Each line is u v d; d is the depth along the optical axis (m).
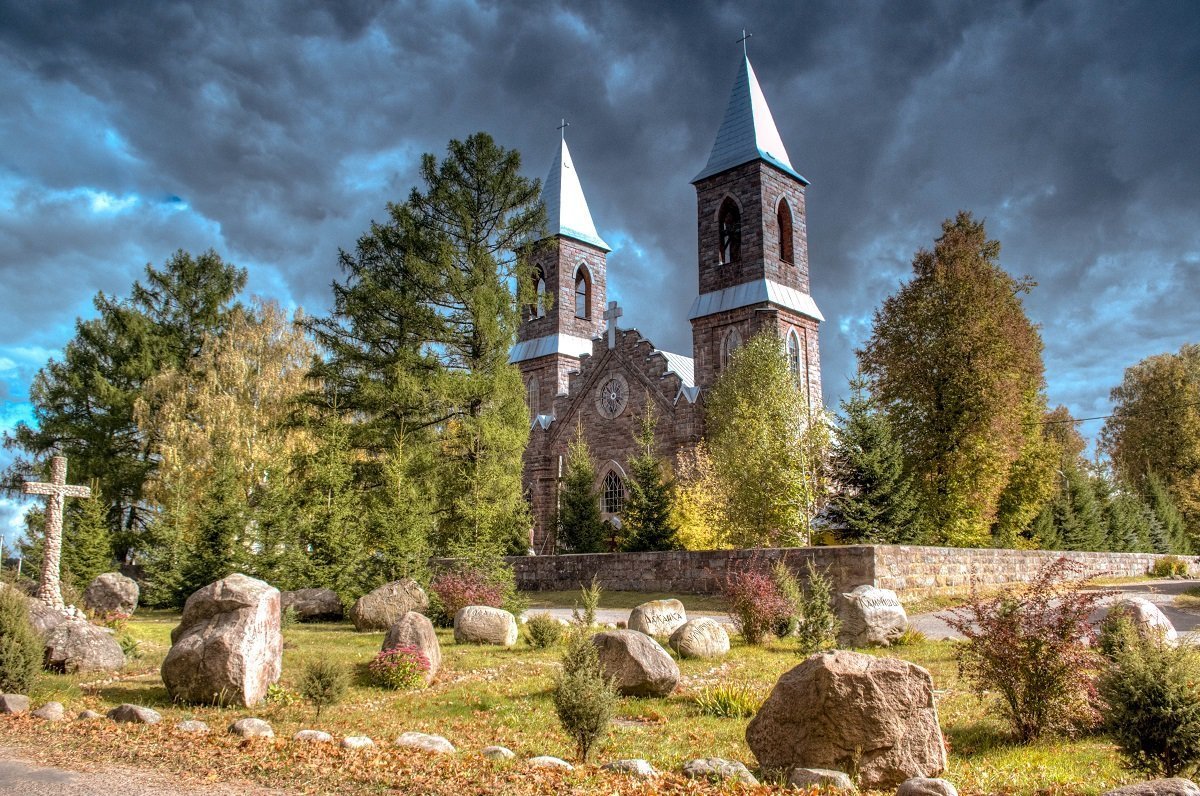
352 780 8.40
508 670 16.44
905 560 27.56
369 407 36.53
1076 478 54.22
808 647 18.44
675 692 14.23
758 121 65.25
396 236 36.78
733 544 39.12
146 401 48.50
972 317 40.31
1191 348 73.75
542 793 7.98
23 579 24.58
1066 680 10.91
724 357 62.38
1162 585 36.16
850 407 33.94
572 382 63.78
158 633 22.44
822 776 8.20
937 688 14.30
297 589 28.56
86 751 9.49
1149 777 9.00
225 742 9.91
